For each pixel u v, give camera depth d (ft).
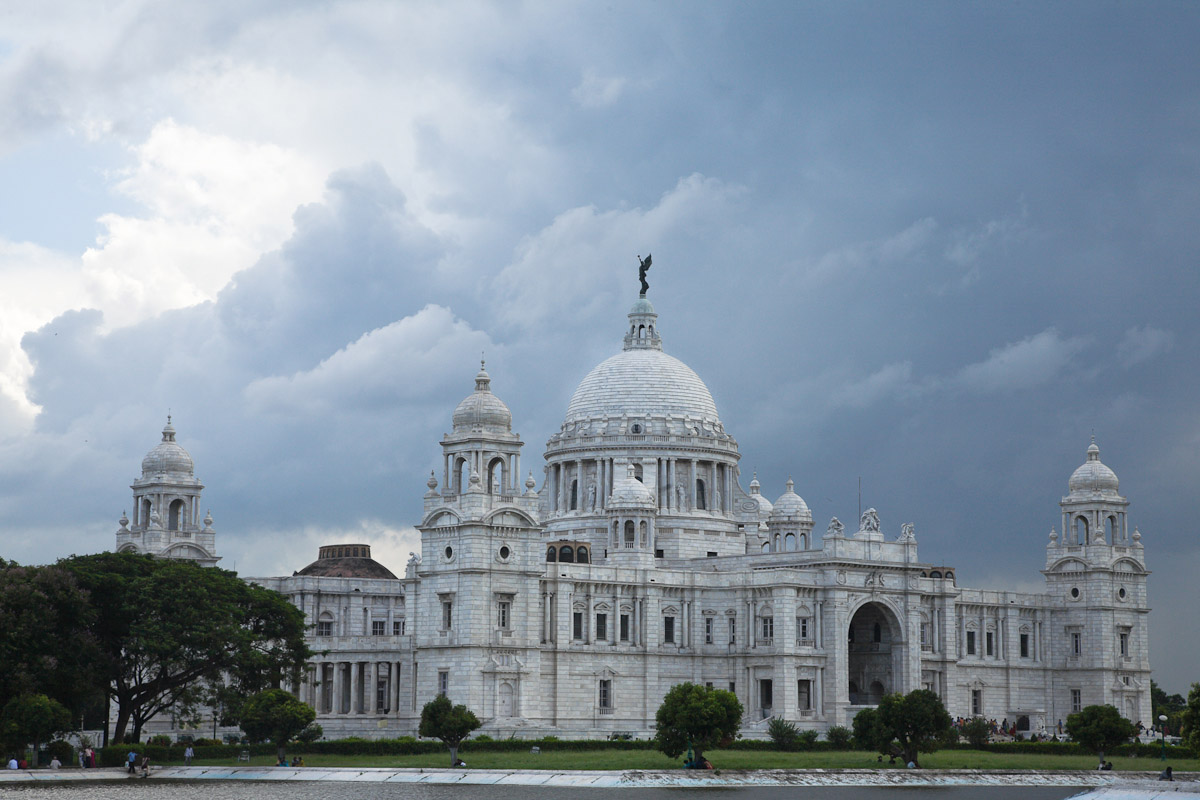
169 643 640.58
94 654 638.12
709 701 580.71
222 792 524.52
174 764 628.69
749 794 524.11
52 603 629.10
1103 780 596.29
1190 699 602.85
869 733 629.10
